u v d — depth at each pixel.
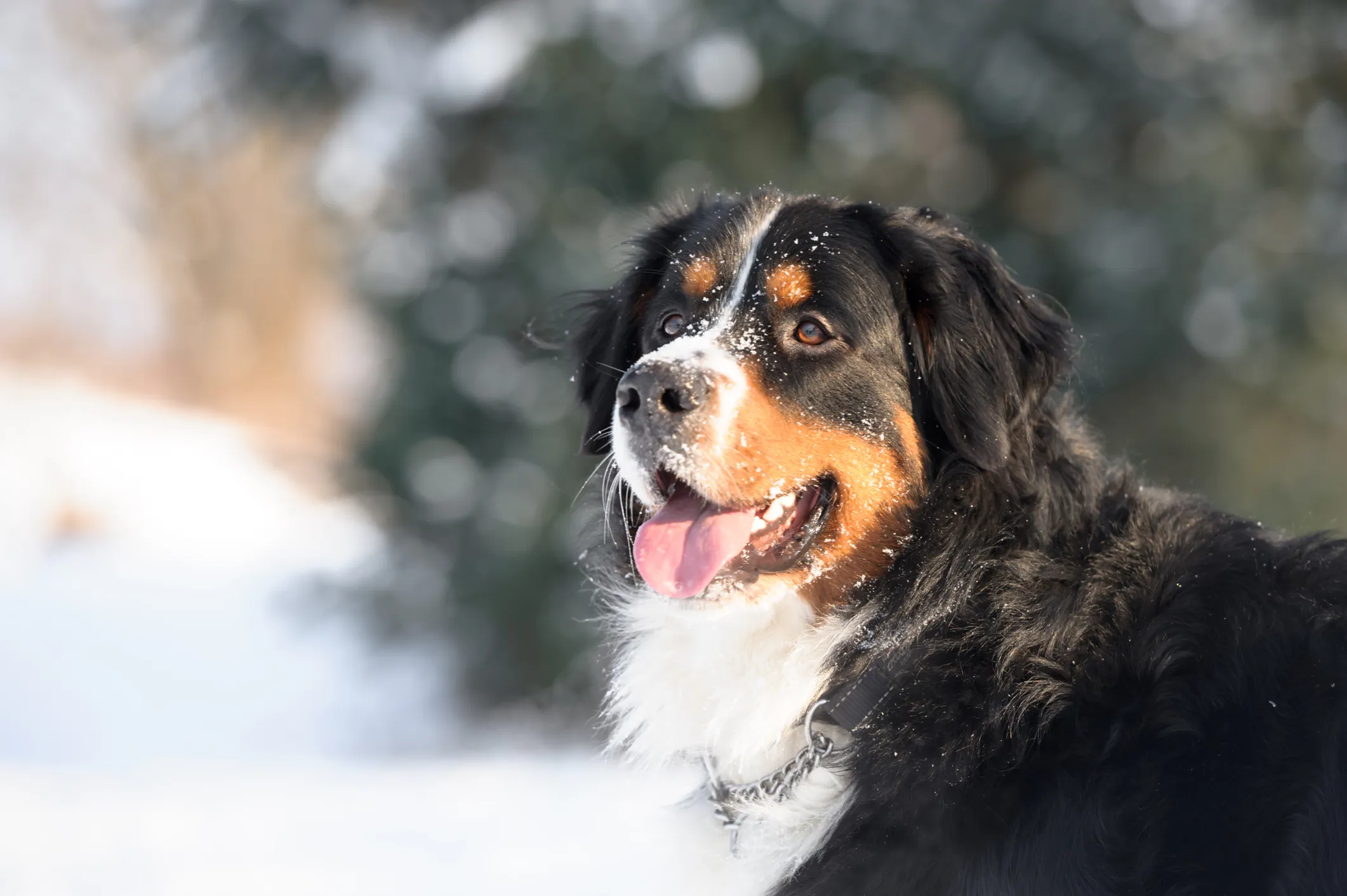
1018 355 3.85
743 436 3.70
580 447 4.69
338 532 19.41
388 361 11.91
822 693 3.66
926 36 10.40
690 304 4.10
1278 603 3.34
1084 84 10.57
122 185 32.69
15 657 15.60
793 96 10.97
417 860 6.35
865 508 3.77
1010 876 3.19
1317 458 10.84
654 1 10.49
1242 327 10.27
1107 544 3.56
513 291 11.14
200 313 33.50
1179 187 10.33
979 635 3.48
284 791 8.34
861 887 3.33
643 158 10.53
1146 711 3.24
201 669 15.38
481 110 11.19
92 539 22.28
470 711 12.62
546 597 11.18
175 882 6.03
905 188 11.32
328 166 11.33
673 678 3.88
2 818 7.51
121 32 14.09
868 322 3.84
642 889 3.93
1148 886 3.08
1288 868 3.03
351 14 11.60
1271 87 10.74
